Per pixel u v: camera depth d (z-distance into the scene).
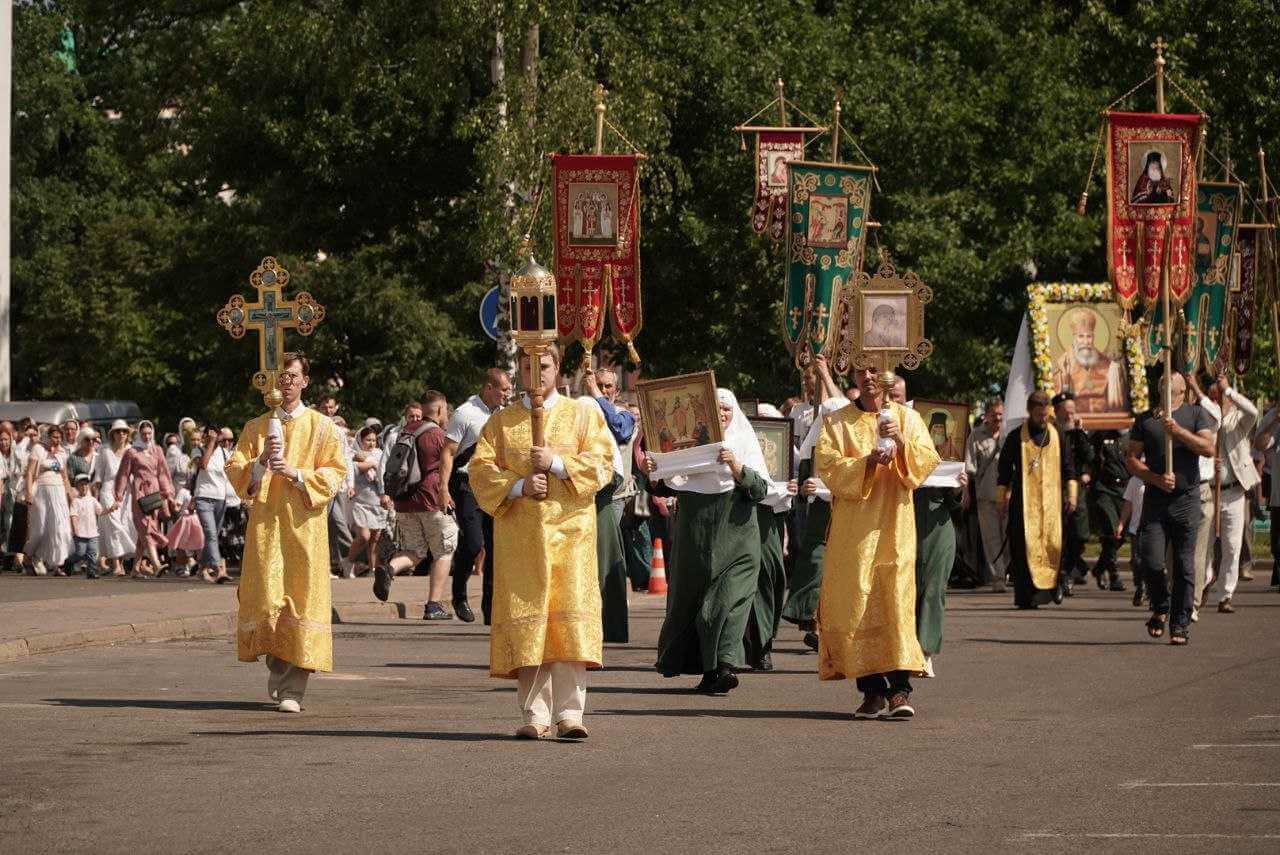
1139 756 12.34
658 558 29.64
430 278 54.38
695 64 43.72
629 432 17.81
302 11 45.78
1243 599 27.61
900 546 14.26
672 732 13.63
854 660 14.23
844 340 23.58
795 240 24.20
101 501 33.78
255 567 14.76
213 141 50.41
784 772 11.71
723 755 12.45
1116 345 38.66
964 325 47.06
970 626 23.17
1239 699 15.58
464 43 42.22
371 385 56.78
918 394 45.44
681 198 44.50
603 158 25.98
